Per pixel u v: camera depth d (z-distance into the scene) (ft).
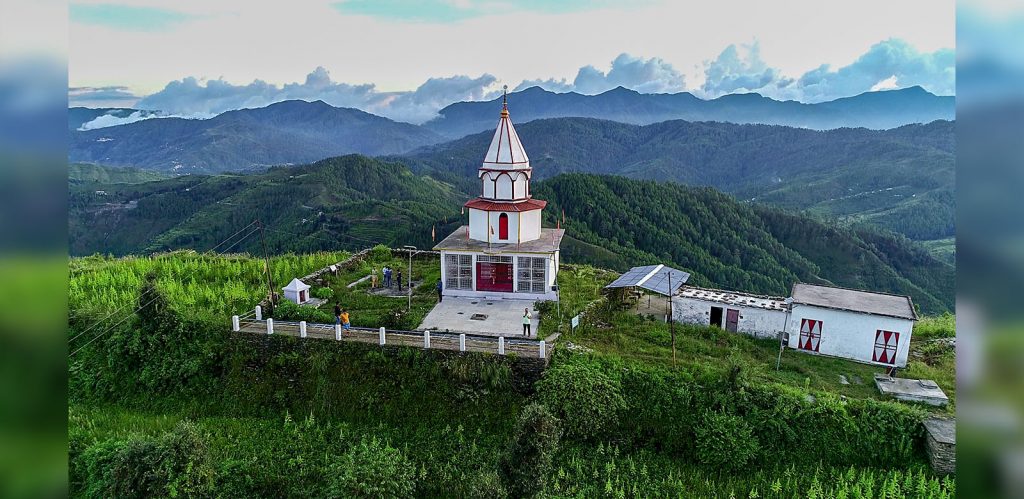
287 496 77.10
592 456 81.20
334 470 77.51
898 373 96.02
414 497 77.66
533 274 117.39
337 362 92.73
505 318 107.45
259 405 92.27
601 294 121.29
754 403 83.35
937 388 88.17
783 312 106.01
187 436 75.36
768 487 76.48
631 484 76.79
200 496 73.46
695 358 97.09
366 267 142.61
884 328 98.07
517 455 69.67
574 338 100.48
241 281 129.90
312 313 104.01
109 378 97.09
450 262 119.75
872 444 79.46
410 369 90.79
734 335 107.55
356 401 89.92
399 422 87.66
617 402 84.84
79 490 77.51
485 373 88.28
